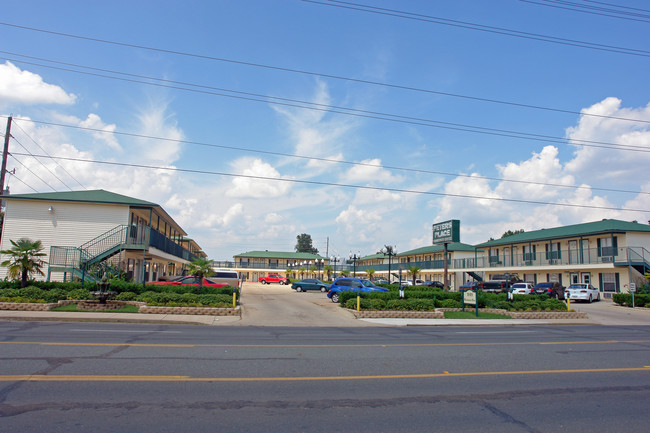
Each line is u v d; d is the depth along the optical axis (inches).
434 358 406.0
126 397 253.3
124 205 1157.1
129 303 840.9
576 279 1724.9
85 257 1036.5
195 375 308.2
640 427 230.7
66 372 302.5
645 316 1055.6
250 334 557.6
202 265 1004.6
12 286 873.5
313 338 533.0
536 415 246.8
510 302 1021.8
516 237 2143.2
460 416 241.1
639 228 1569.9
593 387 312.8
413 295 1141.7
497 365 381.4
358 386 295.6
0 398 244.2
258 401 255.0
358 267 3784.5
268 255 3567.9
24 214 1122.7
